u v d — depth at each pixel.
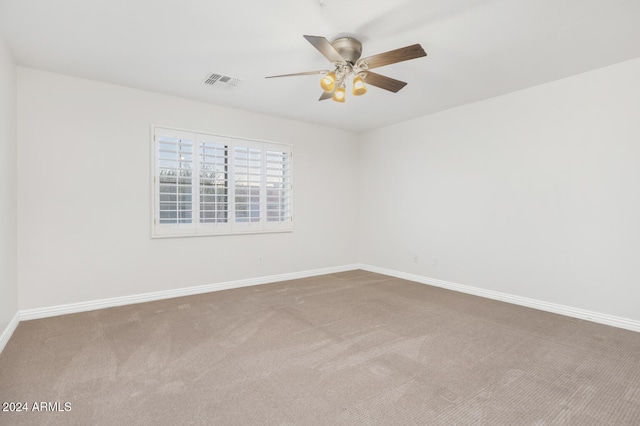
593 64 3.00
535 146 3.52
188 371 2.13
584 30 2.42
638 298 2.87
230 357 2.33
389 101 4.04
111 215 3.52
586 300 3.17
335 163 5.44
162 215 3.83
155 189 3.77
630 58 2.88
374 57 2.31
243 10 2.18
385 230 5.29
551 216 3.41
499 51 2.75
